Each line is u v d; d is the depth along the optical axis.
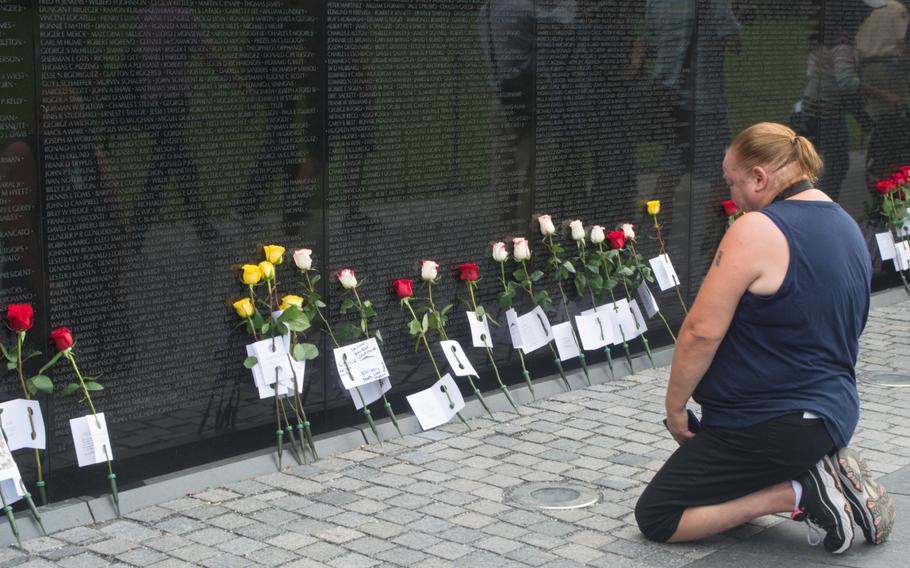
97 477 4.93
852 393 4.36
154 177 4.97
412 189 5.96
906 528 4.62
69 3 4.62
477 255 6.31
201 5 5.03
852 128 8.74
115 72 4.79
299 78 5.41
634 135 7.03
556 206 6.67
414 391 6.09
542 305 6.58
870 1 8.69
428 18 5.88
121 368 4.97
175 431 5.18
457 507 4.87
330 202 5.63
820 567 4.26
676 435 4.52
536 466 5.38
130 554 4.41
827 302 4.23
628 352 6.96
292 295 5.50
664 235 7.32
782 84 8.04
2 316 4.57
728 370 4.32
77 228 4.75
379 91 5.73
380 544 4.48
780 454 4.26
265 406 5.48
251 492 5.06
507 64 6.29
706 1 7.36
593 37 6.69
